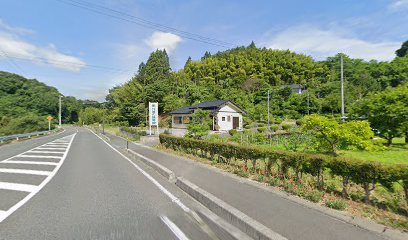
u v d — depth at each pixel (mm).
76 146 14984
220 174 5902
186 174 5949
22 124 32500
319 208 3479
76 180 5906
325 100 36000
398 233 2689
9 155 10594
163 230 3131
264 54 71812
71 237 2924
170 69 60000
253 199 3949
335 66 53406
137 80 51344
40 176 6336
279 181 4938
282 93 42562
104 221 3402
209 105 27500
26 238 2902
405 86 10820
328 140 7215
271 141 13227
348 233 2705
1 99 40469
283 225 2965
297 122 27516
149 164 8125
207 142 7852
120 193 4797
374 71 44531
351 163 3777
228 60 69625
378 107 10641
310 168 4418
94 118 63219
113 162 8797
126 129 23906
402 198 3600
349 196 3955
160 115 43281
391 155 8797
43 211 3789
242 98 41031
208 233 3078
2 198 4453
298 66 63531
